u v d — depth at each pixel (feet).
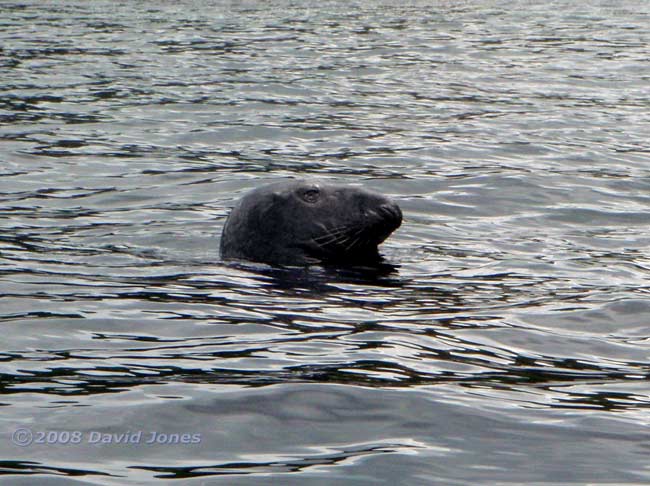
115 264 101.96
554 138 176.65
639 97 218.59
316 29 315.58
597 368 72.95
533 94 220.64
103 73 238.27
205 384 68.13
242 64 252.83
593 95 220.23
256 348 75.92
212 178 146.30
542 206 131.85
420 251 108.27
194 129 181.78
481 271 100.12
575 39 303.89
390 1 390.83
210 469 56.13
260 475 55.47
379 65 254.88
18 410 63.26
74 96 211.00
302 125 185.78
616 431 61.41
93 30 307.37
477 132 180.96
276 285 94.02
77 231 116.98
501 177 146.00
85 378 69.31
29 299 88.33
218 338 78.43
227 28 315.37
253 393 66.33
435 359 73.92
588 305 87.76
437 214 127.75
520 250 109.81
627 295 90.79
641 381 70.23
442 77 240.32
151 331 80.18
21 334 78.84
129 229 118.32
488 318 84.02
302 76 237.04
